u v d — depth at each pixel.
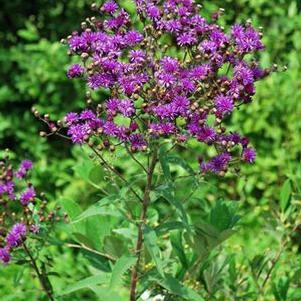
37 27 8.39
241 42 3.21
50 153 7.52
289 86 6.12
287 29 6.52
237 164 3.40
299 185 4.66
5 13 8.51
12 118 7.59
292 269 4.46
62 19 8.33
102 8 3.32
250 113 6.11
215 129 3.18
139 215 3.93
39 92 7.52
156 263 3.19
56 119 7.49
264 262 4.41
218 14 3.46
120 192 3.35
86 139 3.18
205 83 3.19
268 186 5.98
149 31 3.29
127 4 6.23
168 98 3.12
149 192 3.33
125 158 6.16
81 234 3.76
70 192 6.60
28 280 5.36
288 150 5.98
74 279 4.87
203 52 3.20
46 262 3.87
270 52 6.45
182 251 3.89
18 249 3.73
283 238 4.42
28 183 3.69
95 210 3.37
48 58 7.48
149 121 3.17
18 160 7.52
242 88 3.15
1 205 3.72
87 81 3.25
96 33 3.24
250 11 6.68
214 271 3.98
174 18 3.32
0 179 3.63
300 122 6.02
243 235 5.47
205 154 6.07
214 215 3.86
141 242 3.47
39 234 3.73
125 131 3.15
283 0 6.73
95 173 3.67
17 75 7.82
